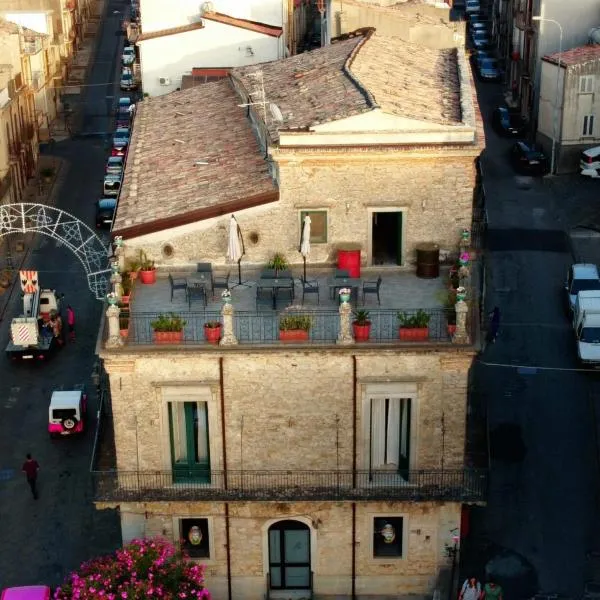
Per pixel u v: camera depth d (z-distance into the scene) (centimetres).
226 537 4225
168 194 4703
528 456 5228
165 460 4119
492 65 11444
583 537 4722
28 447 5456
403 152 4250
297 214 4400
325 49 5725
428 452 4097
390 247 4503
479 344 4012
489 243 7488
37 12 11344
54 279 7331
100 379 5075
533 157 8756
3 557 4694
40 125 10362
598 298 6094
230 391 4034
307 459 4125
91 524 4888
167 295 4356
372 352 3944
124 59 12512
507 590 4428
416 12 6994
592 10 9212
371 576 4278
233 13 8106
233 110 5662
